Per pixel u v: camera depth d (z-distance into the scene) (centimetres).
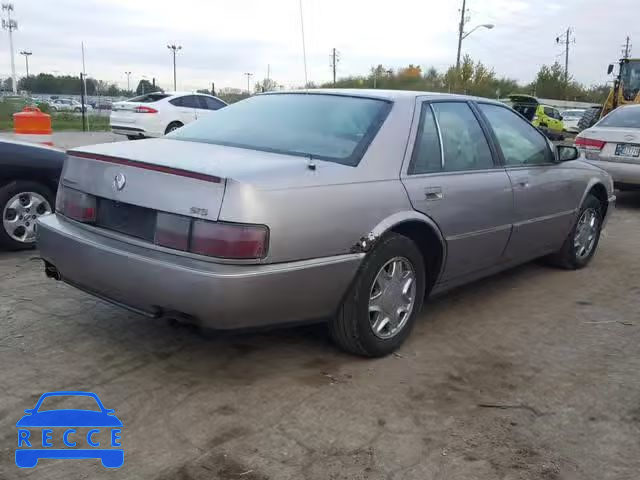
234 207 278
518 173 449
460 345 384
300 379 328
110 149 337
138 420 284
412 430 284
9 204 529
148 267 292
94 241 319
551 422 295
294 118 380
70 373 324
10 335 366
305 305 310
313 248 302
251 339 376
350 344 346
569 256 552
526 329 416
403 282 360
